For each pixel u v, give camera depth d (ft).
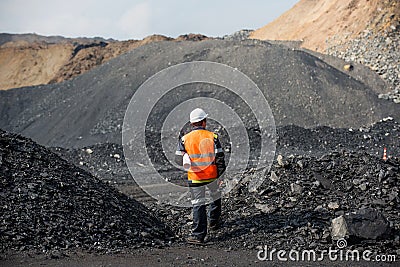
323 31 155.94
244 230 26.40
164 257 21.33
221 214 28.91
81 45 201.46
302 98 98.02
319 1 187.83
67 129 104.22
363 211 24.70
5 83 198.08
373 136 86.58
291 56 110.93
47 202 24.49
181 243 25.36
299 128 87.04
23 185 25.03
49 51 203.31
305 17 183.32
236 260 21.33
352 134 87.40
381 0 146.00
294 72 104.88
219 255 22.29
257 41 125.49
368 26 140.97
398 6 140.97
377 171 31.78
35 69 198.70
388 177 31.22
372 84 111.34
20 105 129.70
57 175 27.35
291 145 81.35
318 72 107.14
